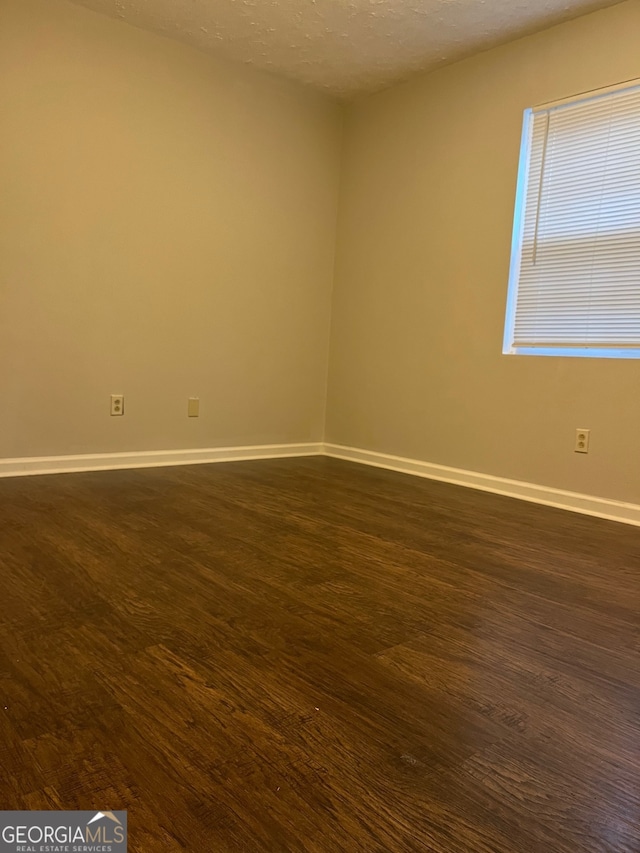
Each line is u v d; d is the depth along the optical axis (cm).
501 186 317
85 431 315
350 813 90
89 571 179
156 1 284
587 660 141
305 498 286
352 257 398
